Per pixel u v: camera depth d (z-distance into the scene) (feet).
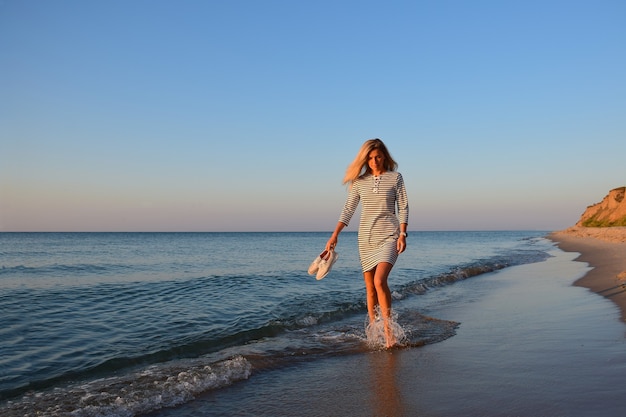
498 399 8.91
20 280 38.04
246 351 14.20
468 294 27.02
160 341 16.29
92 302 25.62
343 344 14.94
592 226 182.39
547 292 25.31
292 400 9.64
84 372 12.74
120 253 90.79
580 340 13.43
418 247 118.32
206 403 9.59
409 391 9.81
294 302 25.12
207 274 44.04
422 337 15.28
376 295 15.12
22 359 14.08
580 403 8.41
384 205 14.40
